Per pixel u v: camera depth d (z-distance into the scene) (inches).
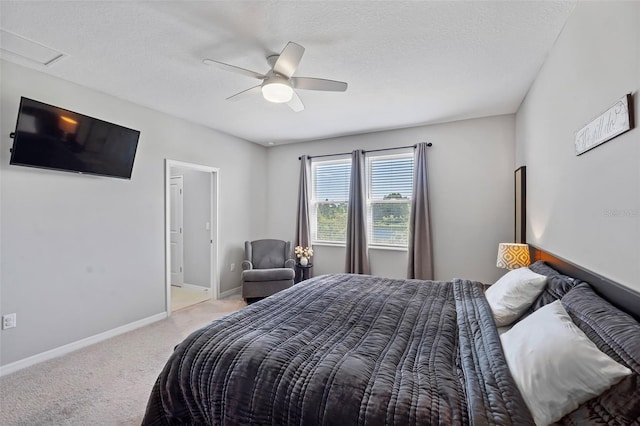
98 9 69.7
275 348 55.3
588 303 51.6
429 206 160.1
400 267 170.6
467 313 72.1
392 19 73.8
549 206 92.1
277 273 166.6
